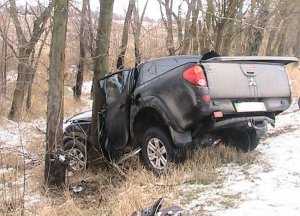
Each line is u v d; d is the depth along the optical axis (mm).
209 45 13648
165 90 7309
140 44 16469
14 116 17688
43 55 23859
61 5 7586
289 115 12578
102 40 8625
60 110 7758
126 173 7828
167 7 16094
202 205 5957
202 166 7285
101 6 8617
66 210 6633
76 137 8773
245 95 7176
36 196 7477
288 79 7695
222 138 7781
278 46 33938
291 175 6781
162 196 6402
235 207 5781
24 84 17922
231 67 7164
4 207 6715
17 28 17484
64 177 7742
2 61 19219
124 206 6180
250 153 7914
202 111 6898
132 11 19750
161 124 7566
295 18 26891
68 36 19891
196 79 6902
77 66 23500
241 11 12680
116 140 8344
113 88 8398
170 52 15250
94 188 7625
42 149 10922
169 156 7355
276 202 5801
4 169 8906
